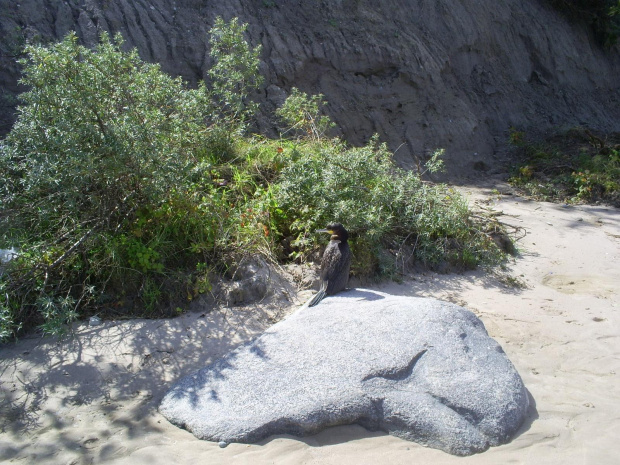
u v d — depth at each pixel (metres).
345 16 13.45
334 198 7.07
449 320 4.94
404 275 7.25
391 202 7.60
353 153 7.84
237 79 8.67
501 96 15.83
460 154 13.67
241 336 5.44
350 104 12.66
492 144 14.72
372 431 4.25
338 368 4.45
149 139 5.71
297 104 9.45
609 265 8.30
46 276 5.53
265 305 5.96
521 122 15.70
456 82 15.25
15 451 3.98
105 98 5.82
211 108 8.95
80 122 5.57
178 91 6.62
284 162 7.93
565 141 15.06
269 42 12.09
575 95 17.52
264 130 11.03
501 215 10.39
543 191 12.38
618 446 4.22
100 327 5.46
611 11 18.42
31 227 6.04
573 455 4.10
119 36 6.69
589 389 5.02
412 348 4.61
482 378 4.46
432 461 3.96
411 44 13.84
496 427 4.20
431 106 13.73
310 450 4.03
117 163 5.46
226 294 5.92
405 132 13.14
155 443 4.09
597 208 11.63
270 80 11.78
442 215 7.81
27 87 9.16
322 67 12.66
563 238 9.42
